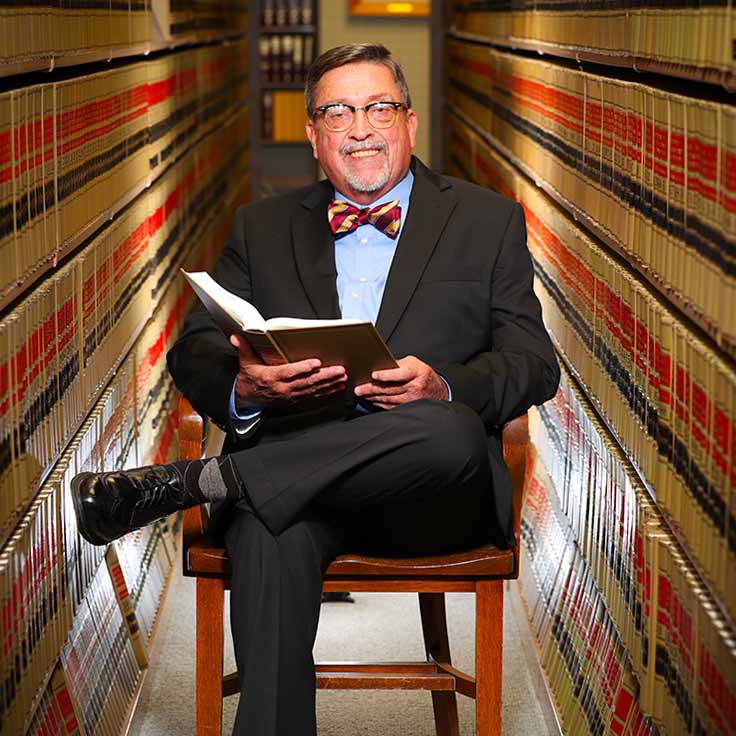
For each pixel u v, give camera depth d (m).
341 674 2.55
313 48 11.55
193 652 3.55
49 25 2.45
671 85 2.57
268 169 11.77
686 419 2.01
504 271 2.76
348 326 2.26
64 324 2.59
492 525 2.48
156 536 3.94
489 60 5.49
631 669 2.51
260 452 2.37
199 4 5.78
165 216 4.44
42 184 2.41
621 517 2.51
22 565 2.17
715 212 1.83
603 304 2.76
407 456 2.34
